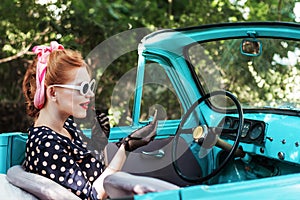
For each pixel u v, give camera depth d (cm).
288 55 609
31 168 296
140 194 232
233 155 338
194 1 819
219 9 737
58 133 301
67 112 298
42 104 300
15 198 285
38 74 298
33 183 285
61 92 295
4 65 761
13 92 771
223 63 635
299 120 353
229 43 595
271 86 659
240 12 768
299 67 632
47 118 301
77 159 300
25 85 313
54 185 284
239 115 347
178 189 233
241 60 643
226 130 356
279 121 353
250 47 374
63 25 728
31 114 315
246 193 241
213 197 235
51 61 296
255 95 676
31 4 694
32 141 295
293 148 337
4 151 348
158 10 820
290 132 342
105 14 791
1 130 765
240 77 668
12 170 303
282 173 358
